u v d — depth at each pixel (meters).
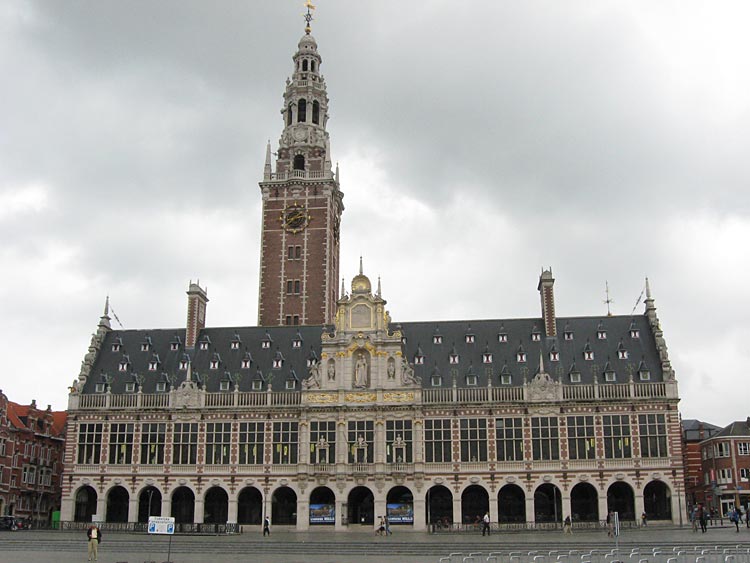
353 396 85.00
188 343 94.00
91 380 91.25
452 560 46.38
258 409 86.25
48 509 103.19
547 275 90.75
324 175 108.81
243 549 57.59
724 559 40.78
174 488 85.44
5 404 93.06
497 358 88.06
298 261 105.81
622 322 89.94
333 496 84.31
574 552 49.81
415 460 82.44
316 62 117.19
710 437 114.00
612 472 80.38
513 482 81.19
